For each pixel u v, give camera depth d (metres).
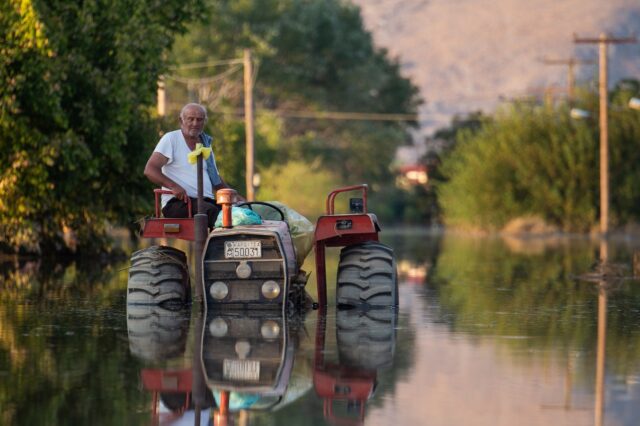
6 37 47.91
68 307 31.06
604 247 83.62
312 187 173.62
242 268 28.64
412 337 24.34
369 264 30.45
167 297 30.36
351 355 21.44
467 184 152.75
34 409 15.91
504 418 15.50
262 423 15.16
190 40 178.00
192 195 30.97
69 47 52.22
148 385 17.94
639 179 136.75
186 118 30.95
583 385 18.11
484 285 41.34
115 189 58.56
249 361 20.59
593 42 131.38
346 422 15.20
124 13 54.78
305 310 29.89
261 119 176.25
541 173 142.25
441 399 16.89
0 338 23.81
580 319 28.39
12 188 51.25
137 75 54.84
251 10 187.12
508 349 22.42
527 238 113.00
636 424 15.12
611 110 143.62
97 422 15.12
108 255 63.22
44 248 62.31
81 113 51.81
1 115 48.53
